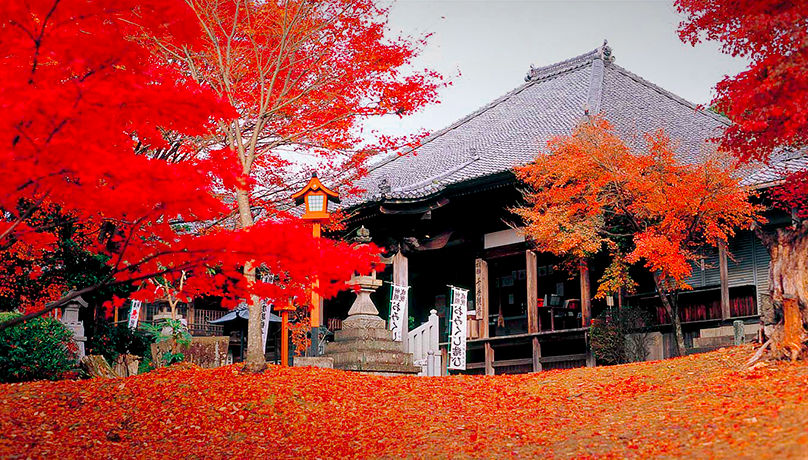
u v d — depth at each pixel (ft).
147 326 73.05
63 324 56.08
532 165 68.18
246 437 37.60
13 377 50.31
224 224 62.59
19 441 35.37
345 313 104.06
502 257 84.53
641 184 59.77
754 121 41.14
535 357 78.28
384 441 35.86
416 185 84.58
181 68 54.80
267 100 51.13
